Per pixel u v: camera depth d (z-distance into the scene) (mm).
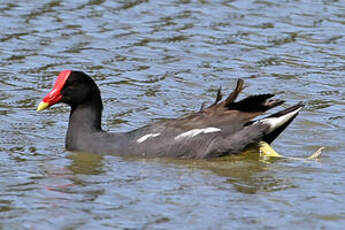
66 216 12344
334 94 18969
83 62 20516
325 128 17109
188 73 20062
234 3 24422
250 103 15539
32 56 20766
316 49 21516
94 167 14766
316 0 24641
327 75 19984
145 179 14109
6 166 14695
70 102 15875
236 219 12281
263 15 23578
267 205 12859
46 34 22062
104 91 18938
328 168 14820
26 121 17344
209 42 21844
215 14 23672
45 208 12656
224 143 15289
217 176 14352
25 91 18875
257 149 15617
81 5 24172
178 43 21734
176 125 15523
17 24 22609
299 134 16812
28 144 16047
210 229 11898
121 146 15477
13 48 21172
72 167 14734
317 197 13234
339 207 12805
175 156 15289
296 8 24094
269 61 20797
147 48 21422
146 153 15328
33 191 13406
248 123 15578
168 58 20891
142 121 17453
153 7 24125
